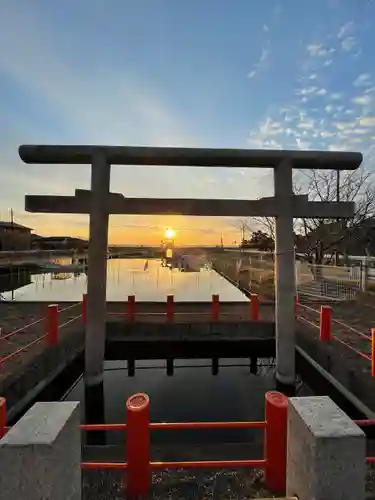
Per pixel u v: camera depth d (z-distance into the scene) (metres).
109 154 7.41
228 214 7.51
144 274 34.38
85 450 3.81
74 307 12.96
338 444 1.85
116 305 12.95
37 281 30.00
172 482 3.37
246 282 21.33
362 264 16.64
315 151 7.55
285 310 7.59
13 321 10.69
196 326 9.88
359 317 11.19
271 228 26.39
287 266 7.56
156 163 7.63
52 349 7.16
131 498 3.13
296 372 9.07
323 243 21.69
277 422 3.20
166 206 7.48
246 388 8.62
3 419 3.10
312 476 1.88
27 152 7.33
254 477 3.44
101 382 7.54
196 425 3.08
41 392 6.58
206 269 42.69
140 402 3.29
